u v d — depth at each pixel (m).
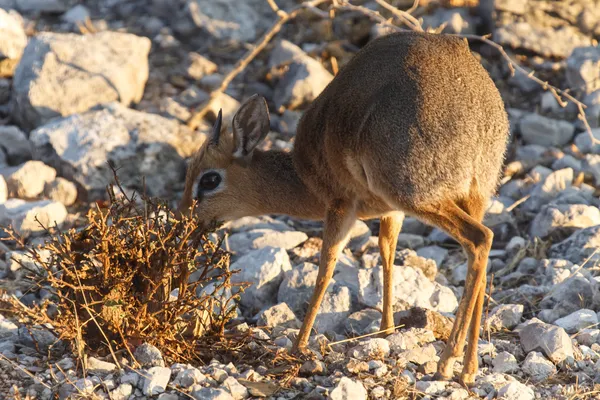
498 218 13.51
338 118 9.75
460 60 9.48
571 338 10.22
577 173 14.63
